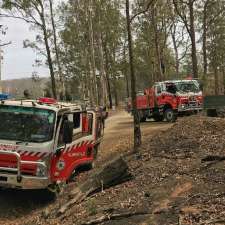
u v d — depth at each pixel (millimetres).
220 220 8617
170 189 11008
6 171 13844
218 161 12508
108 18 59625
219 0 46969
